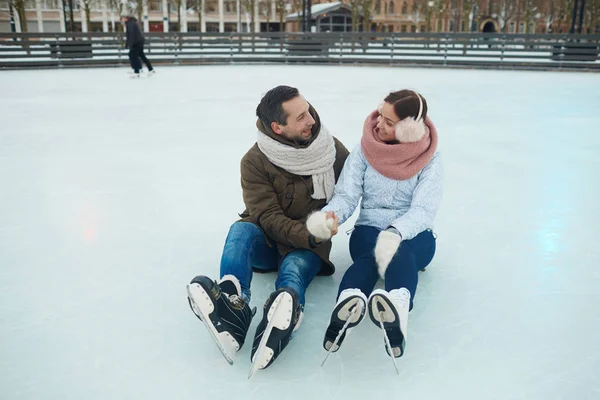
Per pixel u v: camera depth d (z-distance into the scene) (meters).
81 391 1.62
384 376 1.69
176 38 17.56
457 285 2.29
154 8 44.78
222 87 11.11
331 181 2.13
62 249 2.68
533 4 34.97
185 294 2.22
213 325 1.64
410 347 1.84
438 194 2.05
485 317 2.03
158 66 17.38
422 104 1.95
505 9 37.09
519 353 1.81
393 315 1.60
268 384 1.65
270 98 1.94
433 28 48.66
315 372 1.71
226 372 1.71
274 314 1.61
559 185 3.85
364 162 2.10
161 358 1.78
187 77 13.60
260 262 2.15
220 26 46.78
